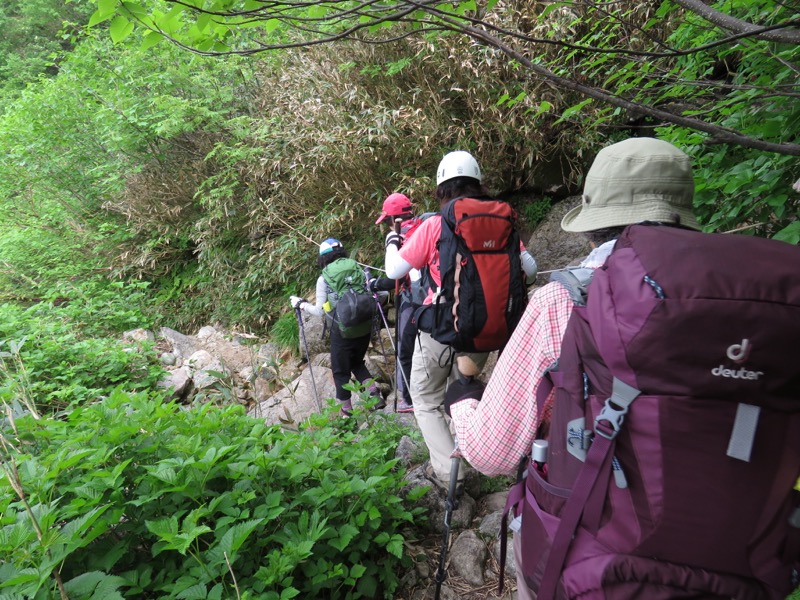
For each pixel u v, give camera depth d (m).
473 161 2.59
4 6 13.91
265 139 5.61
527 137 4.48
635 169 1.18
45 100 7.15
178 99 6.09
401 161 5.07
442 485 2.79
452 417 1.46
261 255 6.45
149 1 2.17
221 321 6.99
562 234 4.84
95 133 7.54
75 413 2.42
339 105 5.19
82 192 8.20
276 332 6.05
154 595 1.98
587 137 4.27
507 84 4.39
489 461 1.28
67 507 1.87
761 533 0.85
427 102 4.82
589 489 0.95
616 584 0.89
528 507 1.14
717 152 2.30
